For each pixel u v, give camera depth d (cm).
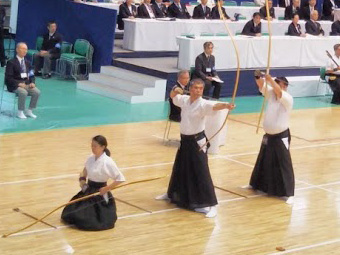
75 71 3631
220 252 1623
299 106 3441
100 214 1708
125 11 3856
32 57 3694
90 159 1702
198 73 3219
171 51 3819
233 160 2419
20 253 1539
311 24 4072
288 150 2022
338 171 2370
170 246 1641
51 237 1641
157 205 1916
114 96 3297
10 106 2992
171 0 4428
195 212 1878
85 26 3741
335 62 3559
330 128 3011
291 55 3728
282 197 2041
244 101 3450
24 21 4119
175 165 1902
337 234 1794
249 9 4406
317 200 2050
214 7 4112
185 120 1845
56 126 2723
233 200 2005
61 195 1938
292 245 1700
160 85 3306
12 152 2331
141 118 2952
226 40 3472
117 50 3688
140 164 2292
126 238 1670
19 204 1847
